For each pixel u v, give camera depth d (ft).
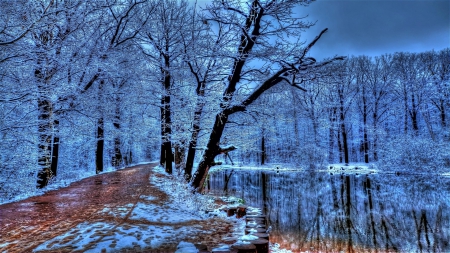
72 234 18.61
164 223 22.70
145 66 58.23
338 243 31.40
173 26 54.75
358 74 139.54
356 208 49.93
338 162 153.58
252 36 35.17
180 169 54.75
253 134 47.65
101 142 75.10
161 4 56.18
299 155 131.64
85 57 43.32
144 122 71.77
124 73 52.75
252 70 36.99
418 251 29.37
